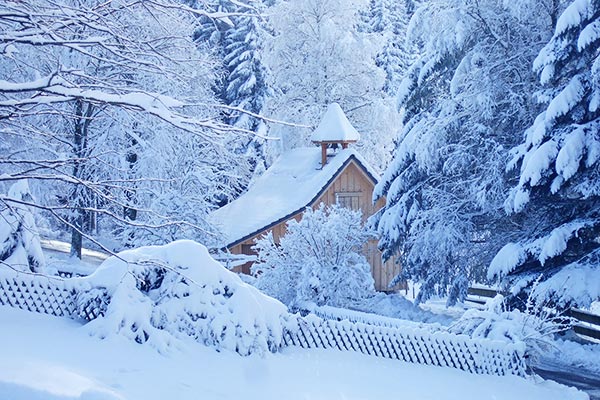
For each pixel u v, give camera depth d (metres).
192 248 12.42
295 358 12.53
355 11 41.31
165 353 10.69
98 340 10.66
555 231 19.25
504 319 14.68
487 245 25.12
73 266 23.38
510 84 24.58
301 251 22.02
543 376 16.19
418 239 25.70
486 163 24.27
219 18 5.77
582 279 18.45
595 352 18.38
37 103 5.30
